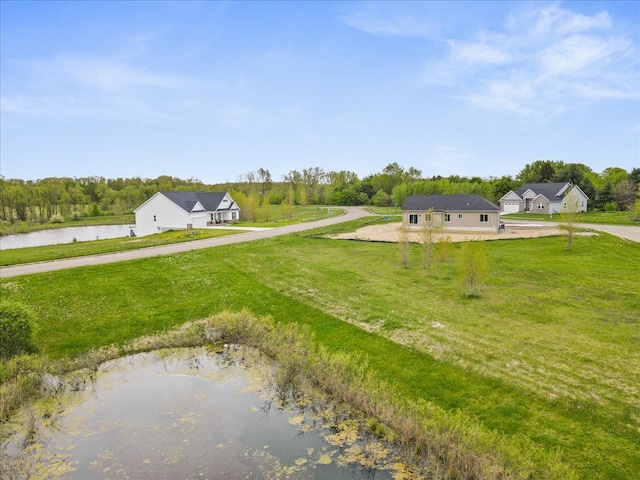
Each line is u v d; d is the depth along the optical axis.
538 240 36.34
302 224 56.25
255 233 45.41
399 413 10.82
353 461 9.52
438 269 25.91
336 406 11.87
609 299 19.86
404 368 13.78
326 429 10.80
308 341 15.99
